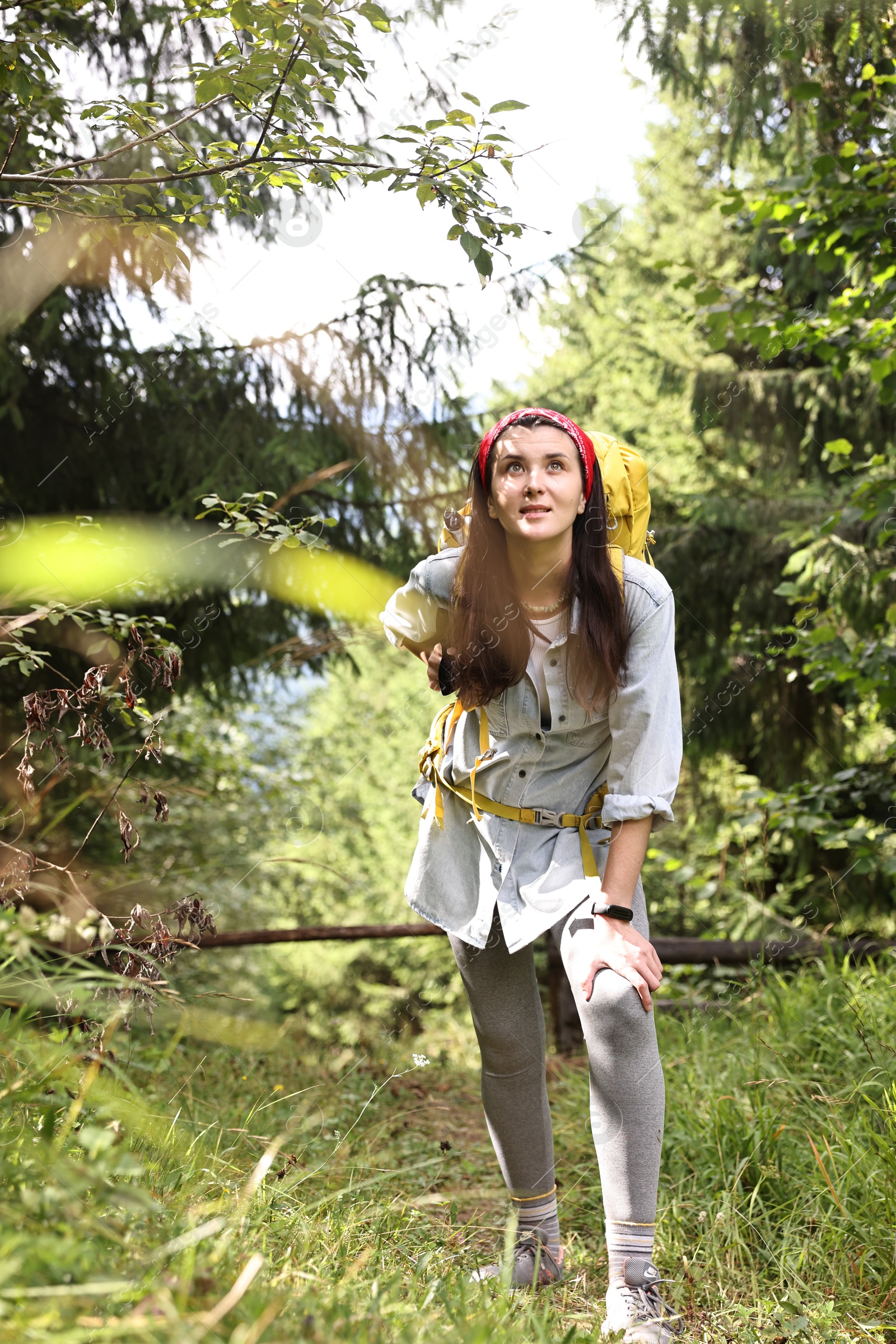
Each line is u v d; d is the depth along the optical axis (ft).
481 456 6.64
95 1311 3.63
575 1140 9.93
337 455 16.35
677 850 28.81
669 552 23.99
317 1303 4.27
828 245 13.24
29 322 14.23
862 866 14.14
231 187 7.36
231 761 29.01
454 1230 7.12
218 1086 10.78
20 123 8.68
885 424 22.98
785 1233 7.21
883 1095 8.29
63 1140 4.53
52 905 8.68
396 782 43.80
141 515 15.70
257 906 37.01
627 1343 5.70
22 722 14.48
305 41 6.47
